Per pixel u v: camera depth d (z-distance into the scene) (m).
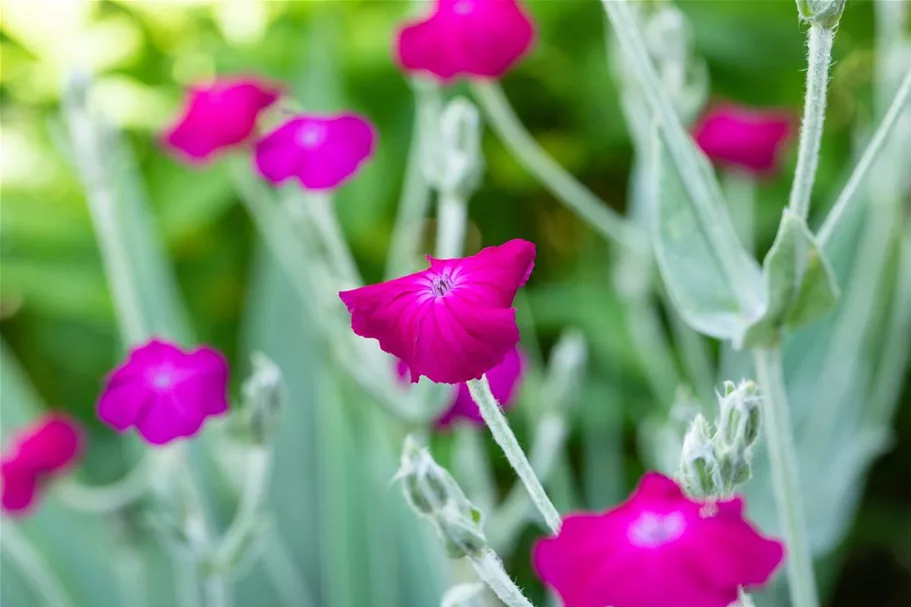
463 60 0.62
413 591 0.67
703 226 0.57
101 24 0.92
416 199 0.69
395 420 0.63
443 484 0.51
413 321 0.49
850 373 0.69
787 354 0.73
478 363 0.49
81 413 0.86
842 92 0.82
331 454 0.69
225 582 0.66
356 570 0.68
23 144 0.88
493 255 0.50
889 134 0.54
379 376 0.62
